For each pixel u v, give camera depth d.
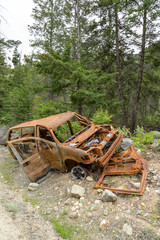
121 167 4.69
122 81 13.88
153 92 12.48
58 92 10.78
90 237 2.95
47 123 5.27
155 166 4.62
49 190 4.61
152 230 2.83
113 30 13.09
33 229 3.21
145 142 6.34
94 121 8.76
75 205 3.80
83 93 9.52
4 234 2.98
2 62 16.86
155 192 3.65
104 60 13.91
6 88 17.36
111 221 3.16
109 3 11.29
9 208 3.84
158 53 11.53
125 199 3.66
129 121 14.05
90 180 4.44
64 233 3.07
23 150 5.60
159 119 13.01
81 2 11.59
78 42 11.76
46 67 9.41
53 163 5.00
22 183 5.37
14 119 14.20
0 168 6.67
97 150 4.40
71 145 4.73
